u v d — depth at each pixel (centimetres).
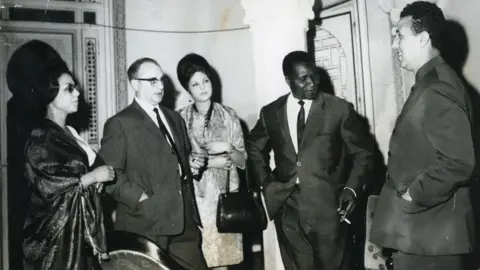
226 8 445
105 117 412
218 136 381
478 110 352
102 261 329
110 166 327
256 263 416
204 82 382
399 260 272
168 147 346
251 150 380
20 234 347
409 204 261
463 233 258
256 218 363
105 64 414
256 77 418
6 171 342
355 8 440
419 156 258
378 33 434
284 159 364
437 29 276
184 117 383
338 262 354
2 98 346
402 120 266
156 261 331
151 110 351
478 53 353
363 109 439
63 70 334
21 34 385
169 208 338
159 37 433
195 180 367
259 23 414
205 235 365
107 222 377
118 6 420
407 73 424
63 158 308
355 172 354
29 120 342
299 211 356
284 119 368
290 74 364
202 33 443
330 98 365
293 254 362
